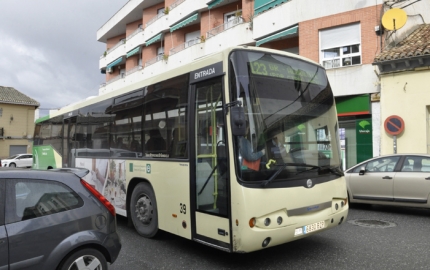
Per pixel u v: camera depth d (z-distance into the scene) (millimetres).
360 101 13617
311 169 4992
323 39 14703
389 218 8078
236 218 4383
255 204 4379
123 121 7305
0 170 3811
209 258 5355
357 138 13852
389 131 12438
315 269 4836
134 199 6730
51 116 11680
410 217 8180
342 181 5484
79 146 9289
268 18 16531
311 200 4887
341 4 14164
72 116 9891
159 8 28141
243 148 4484
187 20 23656
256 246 4383
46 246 3623
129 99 7160
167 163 5809
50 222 3721
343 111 14117
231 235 4457
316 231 4934
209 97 5035
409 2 14336
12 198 3625
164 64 24188
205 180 4996
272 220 4504
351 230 6949
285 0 16156
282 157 4762
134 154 6789
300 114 5148
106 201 4324
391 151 12531
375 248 5746
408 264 4988
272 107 4859
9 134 40438
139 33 29109
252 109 4656
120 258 5383
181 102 5625
